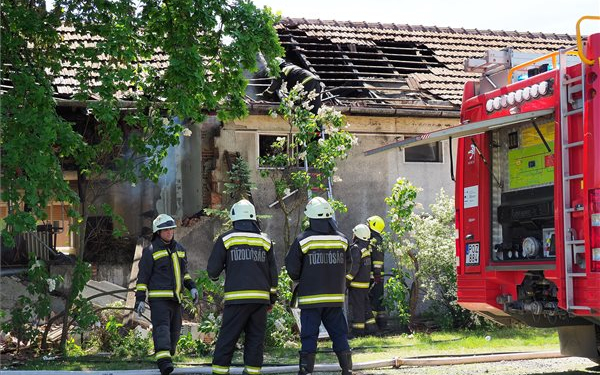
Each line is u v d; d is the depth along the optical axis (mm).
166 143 11836
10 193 10367
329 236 8398
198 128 15039
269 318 12000
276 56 11961
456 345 11625
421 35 19906
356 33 19156
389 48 18812
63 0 11398
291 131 14359
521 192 8469
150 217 15141
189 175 15164
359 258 12914
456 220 9242
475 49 19703
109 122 11414
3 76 11359
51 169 10672
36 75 11055
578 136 7508
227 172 14383
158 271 9359
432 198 16125
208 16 11266
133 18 11336
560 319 8703
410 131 16094
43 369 9641
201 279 11547
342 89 16891
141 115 11844
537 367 9492
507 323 9172
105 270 14805
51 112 10898
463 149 9188
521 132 8484
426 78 17516
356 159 15797
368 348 11531
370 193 15797
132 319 12211
